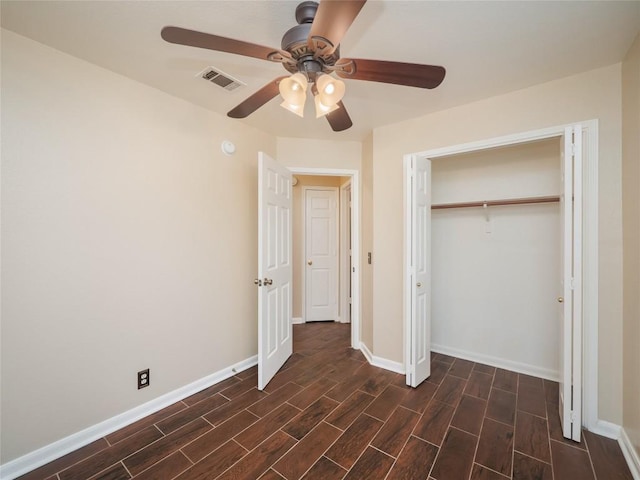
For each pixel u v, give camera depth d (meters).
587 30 1.49
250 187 2.77
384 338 2.75
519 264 2.64
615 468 1.54
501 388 2.35
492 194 2.75
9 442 1.49
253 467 1.55
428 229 2.52
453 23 1.43
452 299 2.98
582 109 1.87
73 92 1.68
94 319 1.77
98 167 1.78
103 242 1.80
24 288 1.53
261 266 2.35
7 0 1.28
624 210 1.72
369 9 1.33
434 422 1.92
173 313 2.17
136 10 1.35
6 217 1.47
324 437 1.78
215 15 1.39
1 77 1.45
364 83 1.99
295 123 2.69
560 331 2.00
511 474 1.50
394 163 2.67
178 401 2.18
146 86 2.01
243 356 2.71
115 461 1.60
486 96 2.17
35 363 1.57
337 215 4.27
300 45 1.20
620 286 1.75
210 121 2.41
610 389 1.78
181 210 2.22
